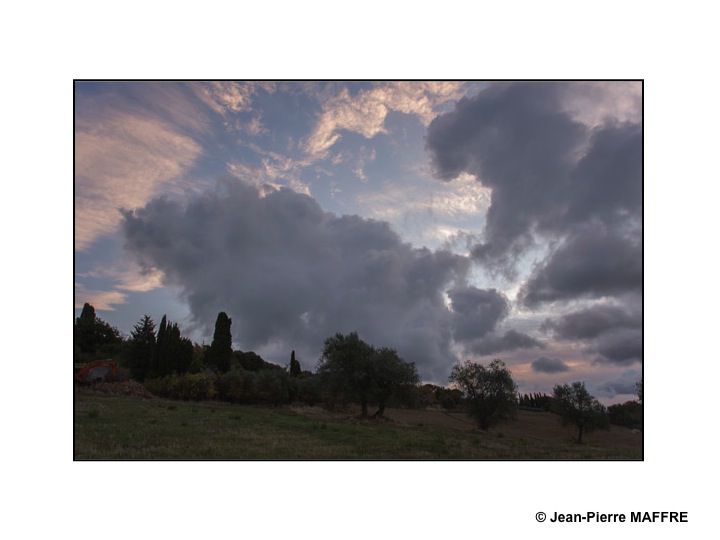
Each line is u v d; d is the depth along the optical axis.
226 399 70.31
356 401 59.09
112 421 32.75
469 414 57.81
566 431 56.78
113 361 71.12
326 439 30.38
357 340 58.94
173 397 67.88
